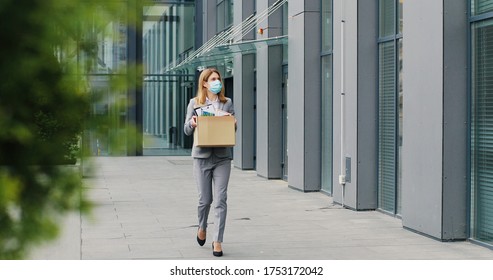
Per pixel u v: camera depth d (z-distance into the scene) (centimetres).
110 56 213
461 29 1132
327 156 1889
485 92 1095
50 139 216
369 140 1531
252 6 2648
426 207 1200
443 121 1132
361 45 1520
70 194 222
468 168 1138
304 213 1541
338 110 1630
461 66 1134
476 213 1127
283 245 1168
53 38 208
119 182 2338
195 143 1054
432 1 1159
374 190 1541
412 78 1238
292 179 2047
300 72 1952
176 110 3884
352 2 1535
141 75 215
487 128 1091
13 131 208
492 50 1076
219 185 1058
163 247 1154
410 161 1255
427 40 1180
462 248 1099
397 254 1070
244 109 2758
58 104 214
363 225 1359
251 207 1659
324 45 1905
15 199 212
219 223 1059
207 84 1051
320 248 1135
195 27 3841
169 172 2747
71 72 211
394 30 1440
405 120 1271
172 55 3881
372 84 1526
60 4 204
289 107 2067
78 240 1187
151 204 1747
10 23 207
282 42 2234
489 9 1083
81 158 221
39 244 221
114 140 217
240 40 2620
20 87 210
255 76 2747
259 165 2472
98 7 206
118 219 1480
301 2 1931
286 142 2320
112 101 215
